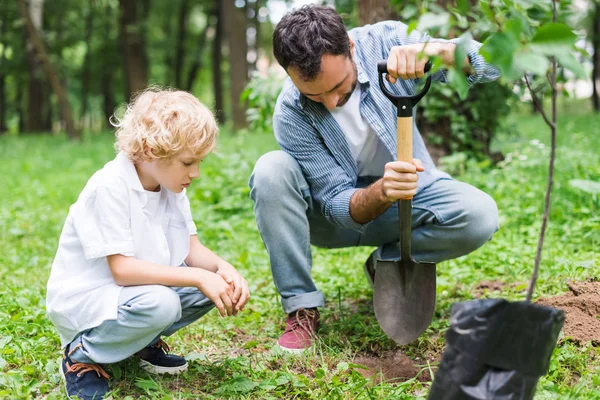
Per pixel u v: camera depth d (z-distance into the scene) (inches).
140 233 94.3
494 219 113.3
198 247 104.7
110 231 91.4
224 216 230.5
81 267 94.8
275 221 113.3
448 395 71.4
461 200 112.8
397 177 97.2
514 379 69.9
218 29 979.9
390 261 109.6
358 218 109.9
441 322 120.5
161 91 96.7
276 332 124.3
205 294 92.9
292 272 115.7
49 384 99.7
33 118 1008.2
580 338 105.6
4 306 132.5
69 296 93.1
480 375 70.5
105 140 705.0
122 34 833.5
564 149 278.1
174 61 1141.1
